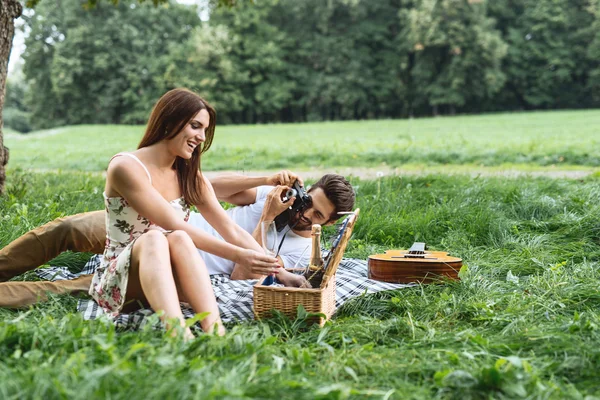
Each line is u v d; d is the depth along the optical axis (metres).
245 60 57.94
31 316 3.07
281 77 58.38
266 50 56.97
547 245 5.00
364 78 57.72
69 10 58.75
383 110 61.09
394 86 58.12
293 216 3.81
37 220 5.14
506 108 61.72
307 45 58.66
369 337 2.92
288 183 4.03
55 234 3.68
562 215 5.80
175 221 3.11
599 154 13.33
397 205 6.49
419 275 3.97
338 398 1.99
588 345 2.61
